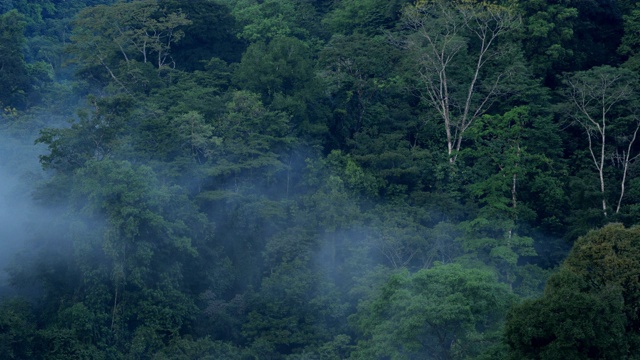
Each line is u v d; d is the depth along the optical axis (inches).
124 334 2402.8
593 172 3120.1
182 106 3036.4
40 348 2320.4
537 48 3499.0
